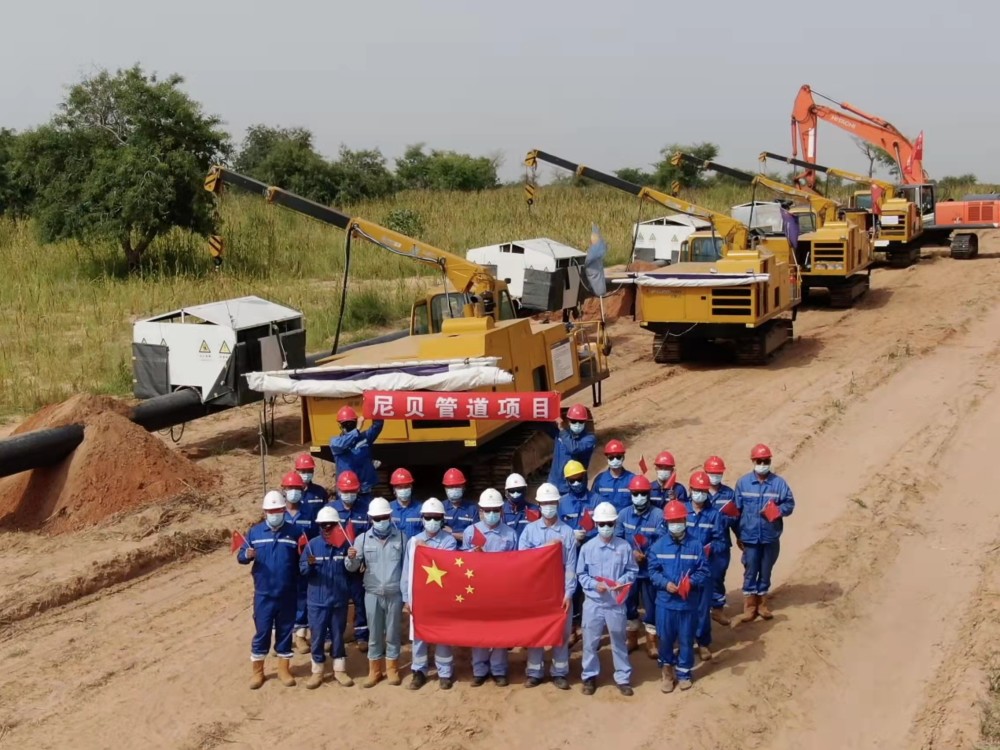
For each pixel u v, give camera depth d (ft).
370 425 40.83
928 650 33.71
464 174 224.12
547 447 49.19
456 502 32.76
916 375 68.33
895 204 121.29
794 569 38.99
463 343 43.80
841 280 95.66
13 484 46.09
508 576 29.81
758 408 61.16
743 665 31.86
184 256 105.91
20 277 96.73
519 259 86.89
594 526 31.35
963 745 27.66
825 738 28.71
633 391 67.41
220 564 40.47
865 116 134.51
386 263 112.78
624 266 115.85
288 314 56.95
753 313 68.80
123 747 27.86
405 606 34.06
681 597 29.68
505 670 30.91
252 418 61.46
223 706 29.96
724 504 32.96
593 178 78.89
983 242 152.46
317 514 33.06
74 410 47.42
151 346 53.98
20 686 30.99
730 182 230.68
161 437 56.90
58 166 103.76
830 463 51.39
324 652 31.42
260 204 140.26
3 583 37.45
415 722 28.91
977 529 43.65
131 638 34.22
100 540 41.34
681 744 27.78
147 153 99.60
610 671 31.81
